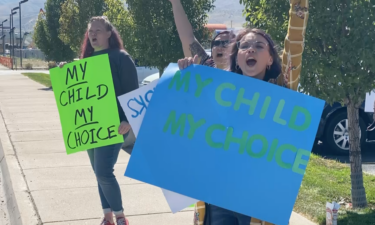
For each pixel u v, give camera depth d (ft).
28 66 138.21
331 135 26.43
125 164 22.71
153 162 8.76
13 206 17.62
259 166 8.48
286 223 8.32
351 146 16.56
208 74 8.91
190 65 9.04
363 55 13.47
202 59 11.21
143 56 28.66
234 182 8.52
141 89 10.78
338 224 14.67
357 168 16.51
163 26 27.14
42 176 20.53
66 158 23.98
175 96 8.95
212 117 8.75
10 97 52.90
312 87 14.90
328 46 14.82
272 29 14.93
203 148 8.68
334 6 13.88
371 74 14.57
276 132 8.53
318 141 29.89
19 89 63.31
